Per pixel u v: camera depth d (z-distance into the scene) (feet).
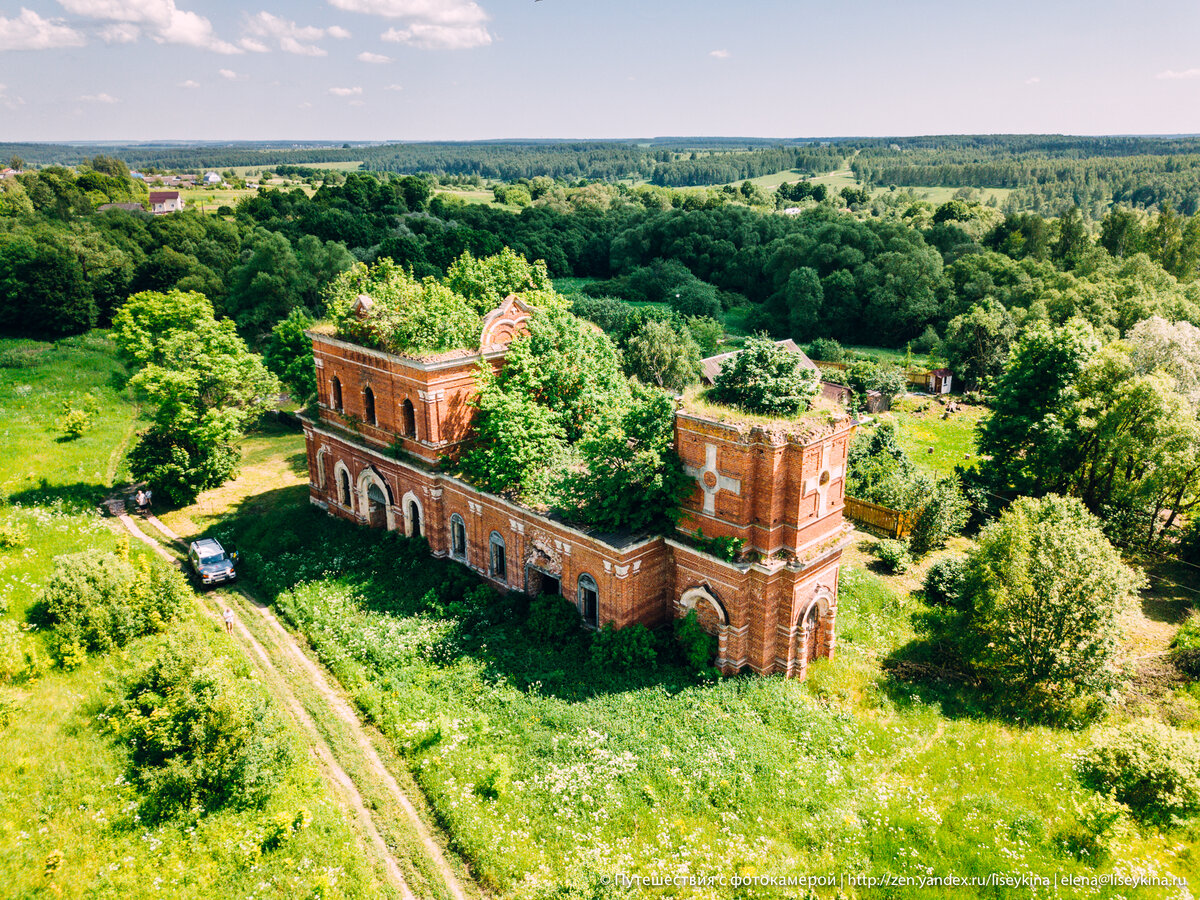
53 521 121.70
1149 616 107.34
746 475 78.23
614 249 397.19
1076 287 257.34
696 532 84.33
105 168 613.93
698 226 380.17
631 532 87.25
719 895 56.54
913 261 303.89
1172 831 62.23
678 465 84.79
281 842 61.98
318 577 109.60
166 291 288.51
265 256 268.62
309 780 69.82
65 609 86.28
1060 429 131.44
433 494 107.34
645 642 84.43
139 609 91.09
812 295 307.17
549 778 68.03
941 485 128.98
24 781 65.87
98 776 67.46
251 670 86.84
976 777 69.92
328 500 130.52
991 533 95.45
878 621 99.76
